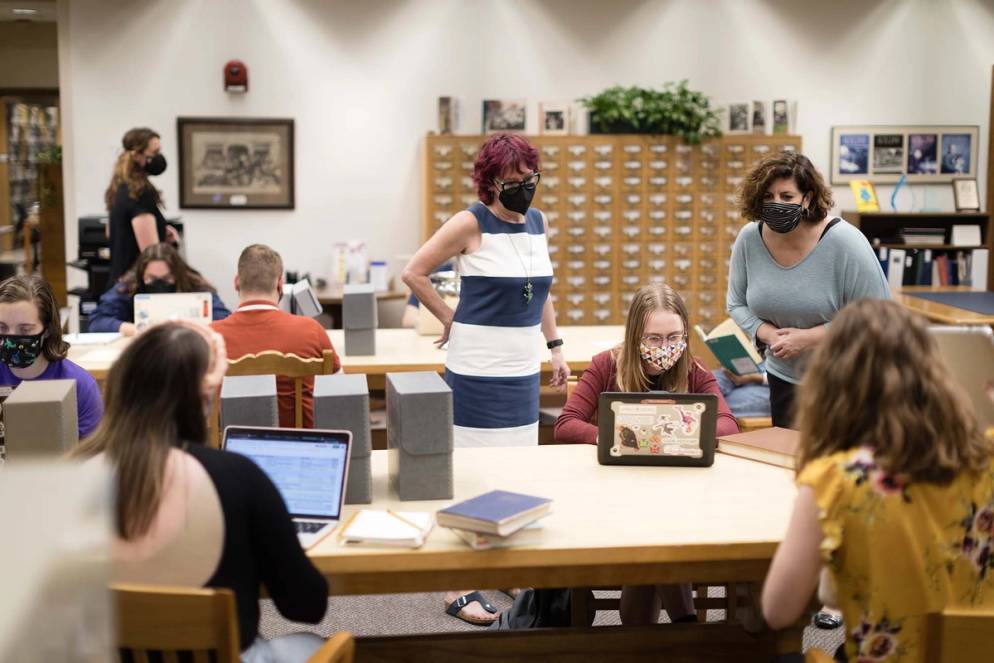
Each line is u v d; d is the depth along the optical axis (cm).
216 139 845
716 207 843
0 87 1224
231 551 195
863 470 187
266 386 263
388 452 280
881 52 897
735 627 274
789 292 355
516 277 351
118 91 835
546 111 829
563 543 227
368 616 394
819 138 899
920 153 907
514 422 361
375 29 851
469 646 273
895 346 188
